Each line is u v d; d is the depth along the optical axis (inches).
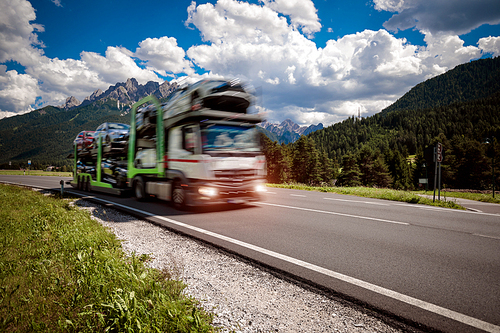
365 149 3129.9
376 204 395.5
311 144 3088.1
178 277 129.6
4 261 151.2
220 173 303.0
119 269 131.6
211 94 308.5
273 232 226.7
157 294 107.2
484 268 147.9
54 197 478.3
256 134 338.3
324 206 372.8
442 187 2881.4
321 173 3216.0
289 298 115.6
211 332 89.8
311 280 131.1
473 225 255.9
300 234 220.4
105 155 519.5
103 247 173.9
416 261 158.4
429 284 127.2
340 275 137.4
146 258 164.1
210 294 119.0
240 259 164.1
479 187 2741.1
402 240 203.3
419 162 3196.4
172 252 177.3
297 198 468.1
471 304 108.5
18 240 195.3
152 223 268.1
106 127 510.9
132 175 427.5
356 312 103.9
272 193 561.3
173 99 339.6
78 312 100.5
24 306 105.9
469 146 2834.6
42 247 177.5
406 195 479.2
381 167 3034.0
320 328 93.3
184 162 320.2
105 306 97.4
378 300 111.5
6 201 397.7
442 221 273.6
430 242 197.9
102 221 280.1
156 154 367.6
